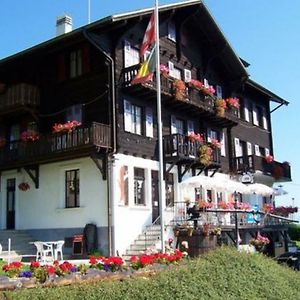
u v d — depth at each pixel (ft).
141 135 74.18
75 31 69.51
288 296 35.32
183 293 28.96
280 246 102.27
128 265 33.94
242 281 34.58
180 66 86.94
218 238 77.51
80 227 70.13
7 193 81.35
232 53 94.12
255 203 107.14
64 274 28.78
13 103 77.51
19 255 64.34
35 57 78.89
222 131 98.68
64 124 70.79
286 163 116.47
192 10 85.40
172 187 80.02
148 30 61.16
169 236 72.33
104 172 68.13
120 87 71.51
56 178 74.18
